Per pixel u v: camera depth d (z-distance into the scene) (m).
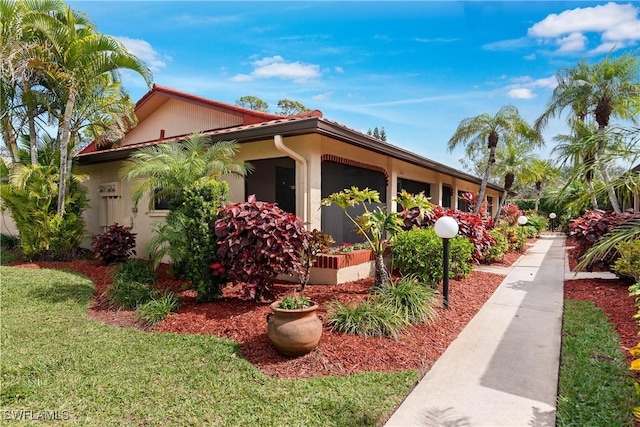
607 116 13.55
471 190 22.64
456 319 6.07
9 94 10.93
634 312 6.11
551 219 29.12
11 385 3.80
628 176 4.46
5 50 9.48
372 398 3.61
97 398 3.61
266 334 5.03
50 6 10.39
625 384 3.83
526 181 23.77
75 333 5.32
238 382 3.90
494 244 11.01
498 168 22.17
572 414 3.37
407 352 4.65
